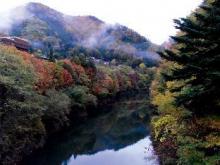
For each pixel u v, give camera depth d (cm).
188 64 1900
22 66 3769
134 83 13900
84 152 4631
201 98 1936
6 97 3372
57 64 6912
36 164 3869
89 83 8669
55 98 5162
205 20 1880
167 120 2461
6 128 3422
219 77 1780
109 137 5588
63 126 5581
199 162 1931
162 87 4022
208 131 2047
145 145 4819
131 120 7275
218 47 1859
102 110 8794
